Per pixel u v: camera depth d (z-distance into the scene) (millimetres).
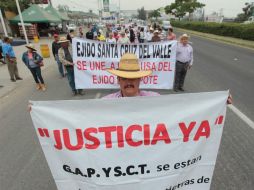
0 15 17375
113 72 2096
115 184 1945
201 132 1918
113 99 1757
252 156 3613
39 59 7547
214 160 2020
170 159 1924
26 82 9000
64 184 1984
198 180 2064
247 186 2977
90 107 1772
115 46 6348
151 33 16953
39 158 3764
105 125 1812
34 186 3111
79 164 1889
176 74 6988
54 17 34688
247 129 4477
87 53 6395
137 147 1862
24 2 40094
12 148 4098
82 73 6547
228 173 3215
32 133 4645
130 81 2131
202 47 19938
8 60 8859
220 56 14648
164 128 1849
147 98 1773
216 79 8602
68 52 6801
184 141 1905
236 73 9633
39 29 36281
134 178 1942
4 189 3086
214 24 36469
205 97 1848
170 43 6309
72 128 1816
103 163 1884
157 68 6496
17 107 6234
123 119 1807
